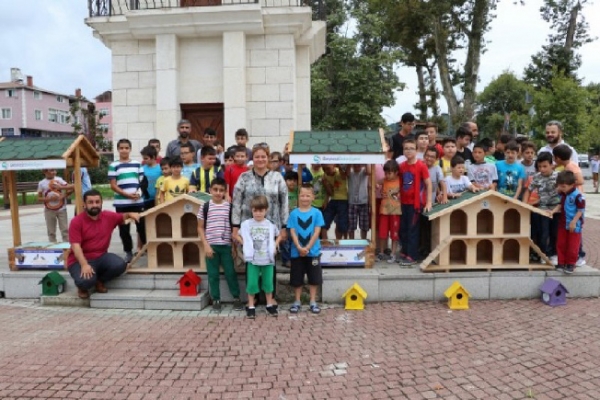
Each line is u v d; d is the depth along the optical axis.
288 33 10.50
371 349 4.47
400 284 5.91
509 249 6.31
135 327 5.16
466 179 6.66
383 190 6.51
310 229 5.56
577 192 5.79
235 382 3.85
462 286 5.84
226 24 10.27
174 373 4.03
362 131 6.43
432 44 24.17
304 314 5.53
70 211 15.32
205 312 5.68
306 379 3.89
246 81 10.62
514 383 3.76
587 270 6.02
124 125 10.84
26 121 52.59
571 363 4.11
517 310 5.50
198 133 10.88
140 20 10.24
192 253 6.42
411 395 3.60
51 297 5.97
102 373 4.04
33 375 4.02
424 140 6.53
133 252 7.48
